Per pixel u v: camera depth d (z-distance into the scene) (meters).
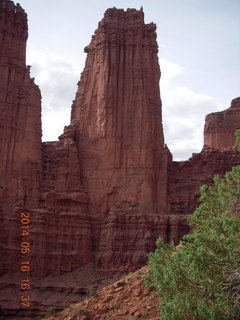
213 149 83.62
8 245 70.12
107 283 67.06
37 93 82.12
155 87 84.00
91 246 73.81
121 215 73.69
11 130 78.25
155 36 86.38
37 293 66.19
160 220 73.25
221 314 25.22
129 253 70.81
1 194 73.88
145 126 80.06
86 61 86.06
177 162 83.69
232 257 26.08
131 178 77.88
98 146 80.12
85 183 79.12
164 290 27.72
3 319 63.38
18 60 82.75
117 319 33.12
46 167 80.25
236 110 92.94
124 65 83.44
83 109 83.38
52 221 72.88
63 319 35.06
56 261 70.94
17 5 85.88
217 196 30.66
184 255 27.28
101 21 85.75
